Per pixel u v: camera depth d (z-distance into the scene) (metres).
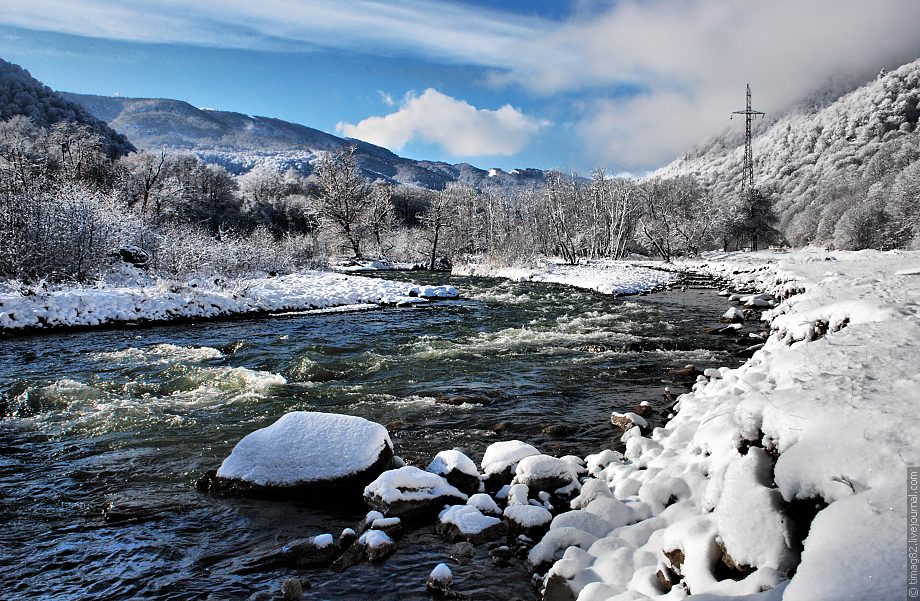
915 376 3.83
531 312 21.28
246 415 8.55
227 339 15.77
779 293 20.83
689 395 8.34
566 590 3.80
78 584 4.38
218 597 4.17
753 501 3.25
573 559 4.03
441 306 23.55
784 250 69.69
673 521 4.33
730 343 14.13
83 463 6.79
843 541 2.61
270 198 89.56
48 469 6.62
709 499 3.95
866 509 2.71
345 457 5.94
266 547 4.87
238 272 31.69
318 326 18.27
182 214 56.94
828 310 7.95
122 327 17.97
